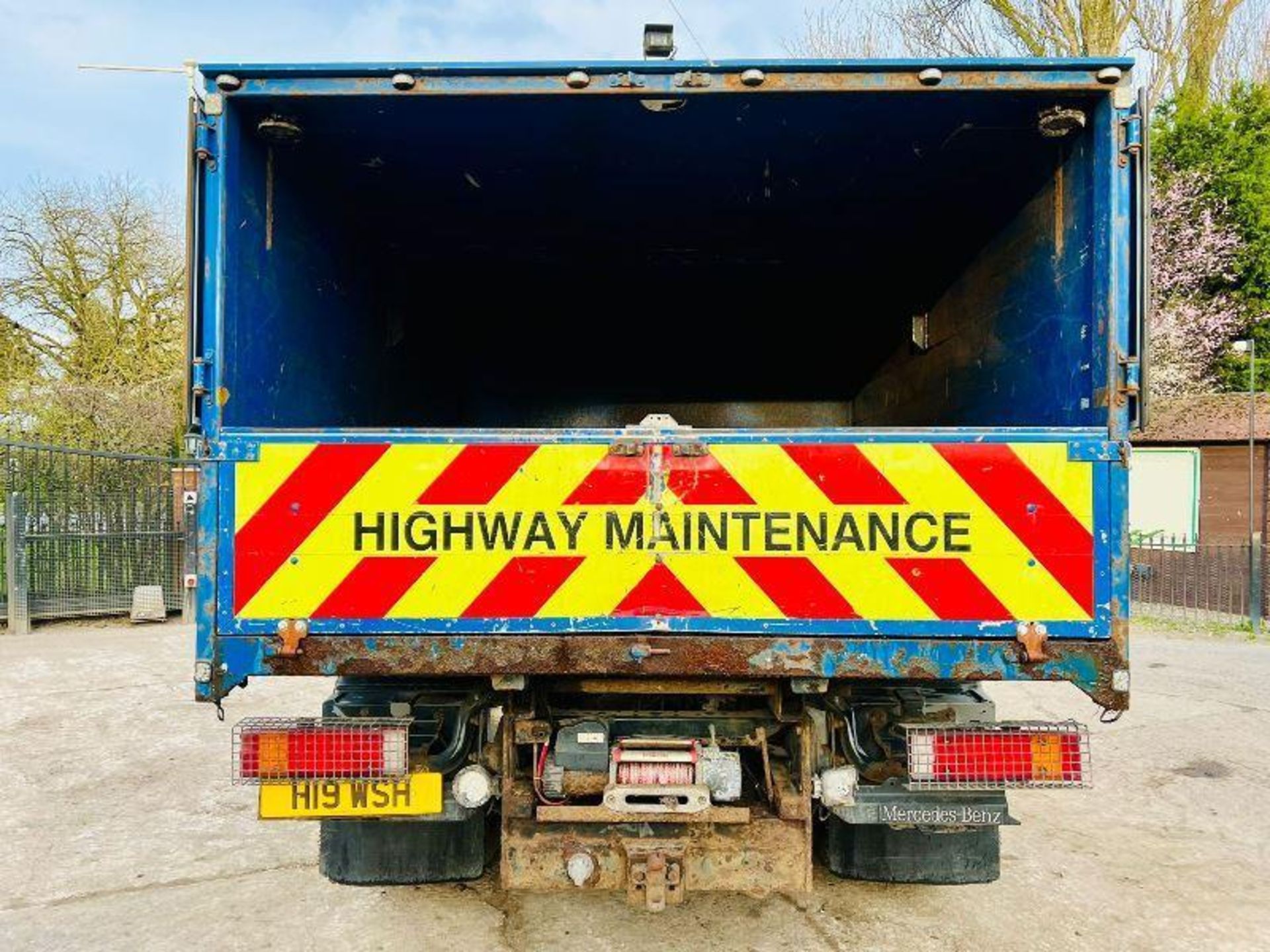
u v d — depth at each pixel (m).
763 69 2.51
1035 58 2.49
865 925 3.21
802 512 2.50
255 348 2.78
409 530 2.51
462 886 3.52
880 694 2.80
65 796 4.55
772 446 2.51
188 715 6.11
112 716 6.11
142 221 18.09
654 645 2.48
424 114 2.84
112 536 10.60
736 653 2.49
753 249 4.54
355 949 3.03
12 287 17.59
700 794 2.52
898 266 4.70
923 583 2.49
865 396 5.32
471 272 4.79
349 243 3.79
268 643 2.50
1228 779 4.92
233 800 4.50
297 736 2.56
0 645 8.97
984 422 3.76
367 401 4.02
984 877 3.13
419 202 3.86
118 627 10.17
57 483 10.23
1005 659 2.48
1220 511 13.38
